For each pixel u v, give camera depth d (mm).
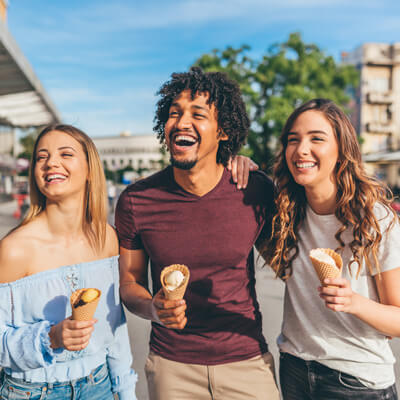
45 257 1565
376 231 1514
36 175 1560
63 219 1611
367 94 32281
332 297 1386
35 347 1385
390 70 32594
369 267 1559
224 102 1806
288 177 1804
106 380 1699
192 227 1875
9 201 22250
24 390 1500
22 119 19672
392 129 32375
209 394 1861
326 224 1681
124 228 1957
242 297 1905
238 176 1923
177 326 1538
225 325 1848
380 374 1607
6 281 1499
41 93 13219
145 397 2846
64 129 1603
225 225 1878
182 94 1792
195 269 1885
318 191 1659
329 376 1649
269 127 20281
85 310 1393
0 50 8336
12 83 11414
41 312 1522
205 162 1812
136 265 2018
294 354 1748
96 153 1685
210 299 1855
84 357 1593
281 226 1774
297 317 1735
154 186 1918
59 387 1536
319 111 1628
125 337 1821
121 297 1886
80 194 1639
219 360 1824
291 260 1766
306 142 1609
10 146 26406
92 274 1642
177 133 1774
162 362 1887
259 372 1873
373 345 1596
